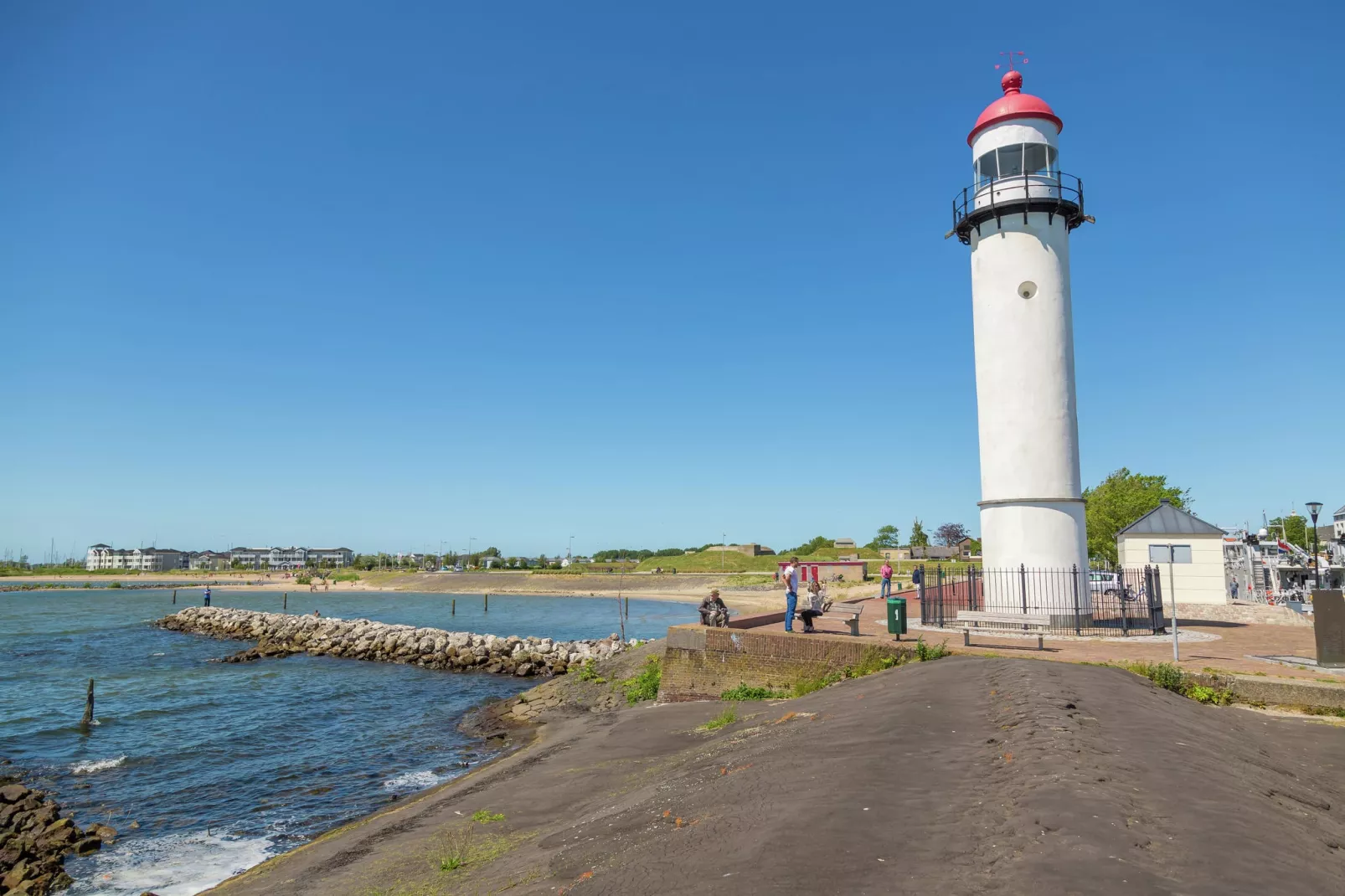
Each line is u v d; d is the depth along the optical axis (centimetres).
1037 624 1730
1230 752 879
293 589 14125
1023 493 1964
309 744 2238
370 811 1600
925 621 2047
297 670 3866
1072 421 1997
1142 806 629
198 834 1517
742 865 569
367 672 3784
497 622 6888
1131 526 2744
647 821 802
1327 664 1325
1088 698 1033
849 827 620
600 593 10594
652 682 2162
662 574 12588
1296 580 4009
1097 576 2742
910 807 658
